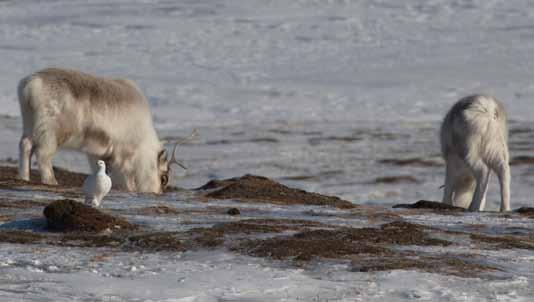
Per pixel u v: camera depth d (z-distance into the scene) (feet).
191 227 64.85
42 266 51.78
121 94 97.30
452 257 56.54
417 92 357.61
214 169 183.73
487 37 509.35
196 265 52.60
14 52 482.28
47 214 63.36
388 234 62.39
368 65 437.58
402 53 472.03
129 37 539.29
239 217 71.92
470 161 84.99
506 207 84.84
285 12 616.39
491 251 59.16
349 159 200.75
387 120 282.97
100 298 44.62
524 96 346.54
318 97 346.74
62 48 499.92
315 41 520.01
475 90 362.53
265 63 455.63
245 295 45.98
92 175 72.23
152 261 53.67
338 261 54.13
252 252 56.08
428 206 85.51
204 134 244.63
